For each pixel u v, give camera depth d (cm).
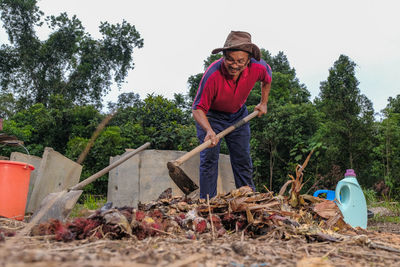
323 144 1208
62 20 2430
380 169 1074
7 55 2345
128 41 2573
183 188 327
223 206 250
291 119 1339
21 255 118
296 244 193
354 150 1095
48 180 444
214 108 410
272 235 213
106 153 1302
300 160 1316
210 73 373
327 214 259
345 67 1194
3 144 468
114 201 516
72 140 1358
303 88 2480
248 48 332
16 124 1571
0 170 325
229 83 377
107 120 235
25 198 345
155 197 512
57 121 1636
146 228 201
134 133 1482
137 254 147
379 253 183
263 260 151
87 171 1263
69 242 180
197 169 546
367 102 1144
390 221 521
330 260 161
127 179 509
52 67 2425
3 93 2383
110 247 162
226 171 582
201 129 412
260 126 1435
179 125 1507
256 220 226
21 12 2341
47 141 1581
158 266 124
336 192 338
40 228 195
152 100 1591
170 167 324
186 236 204
